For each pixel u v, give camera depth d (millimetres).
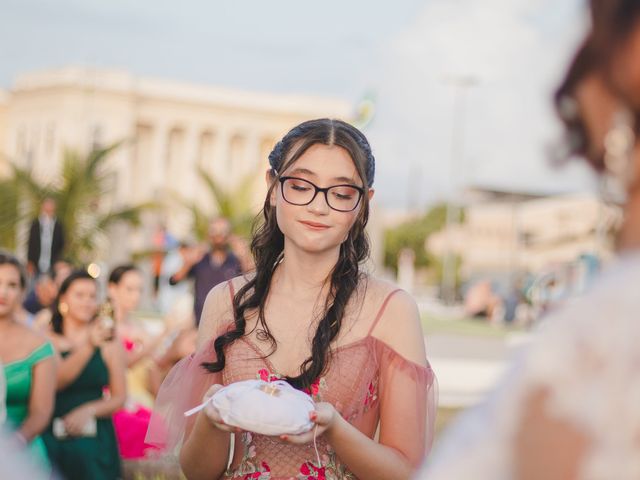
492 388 1003
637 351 896
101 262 21266
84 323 6109
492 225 64500
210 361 2881
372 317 2752
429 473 1011
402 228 73875
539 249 47719
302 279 2807
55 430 5293
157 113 92750
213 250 8727
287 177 2766
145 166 91938
